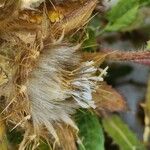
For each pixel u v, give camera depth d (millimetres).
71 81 94
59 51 92
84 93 94
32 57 90
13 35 90
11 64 91
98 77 95
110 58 101
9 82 91
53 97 93
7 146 95
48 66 92
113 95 106
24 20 90
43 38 90
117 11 111
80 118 107
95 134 108
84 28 96
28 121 94
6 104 92
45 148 100
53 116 95
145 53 101
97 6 102
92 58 96
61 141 98
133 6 111
